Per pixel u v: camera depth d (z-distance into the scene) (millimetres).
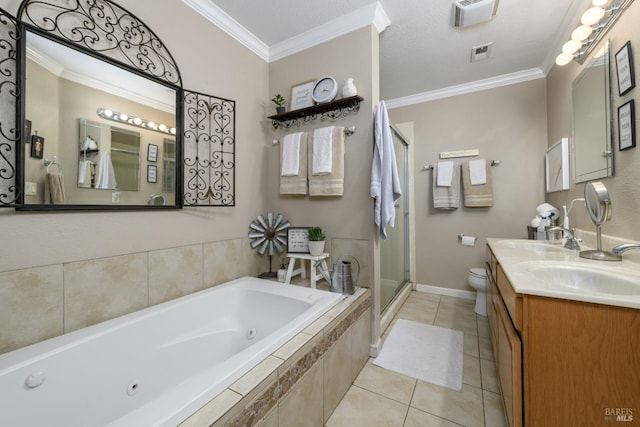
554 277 1228
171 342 1369
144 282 1401
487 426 1232
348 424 1246
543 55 2289
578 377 826
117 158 1292
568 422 837
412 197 3119
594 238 1549
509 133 2652
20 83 998
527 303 894
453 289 2928
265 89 2246
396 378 1575
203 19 1723
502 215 2689
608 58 1392
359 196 1853
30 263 1031
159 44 1474
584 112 1682
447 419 1276
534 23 1886
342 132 1838
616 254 1225
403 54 2268
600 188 1277
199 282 1687
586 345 817
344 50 1897
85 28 1182
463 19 1831
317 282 1981
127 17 1334
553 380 857
